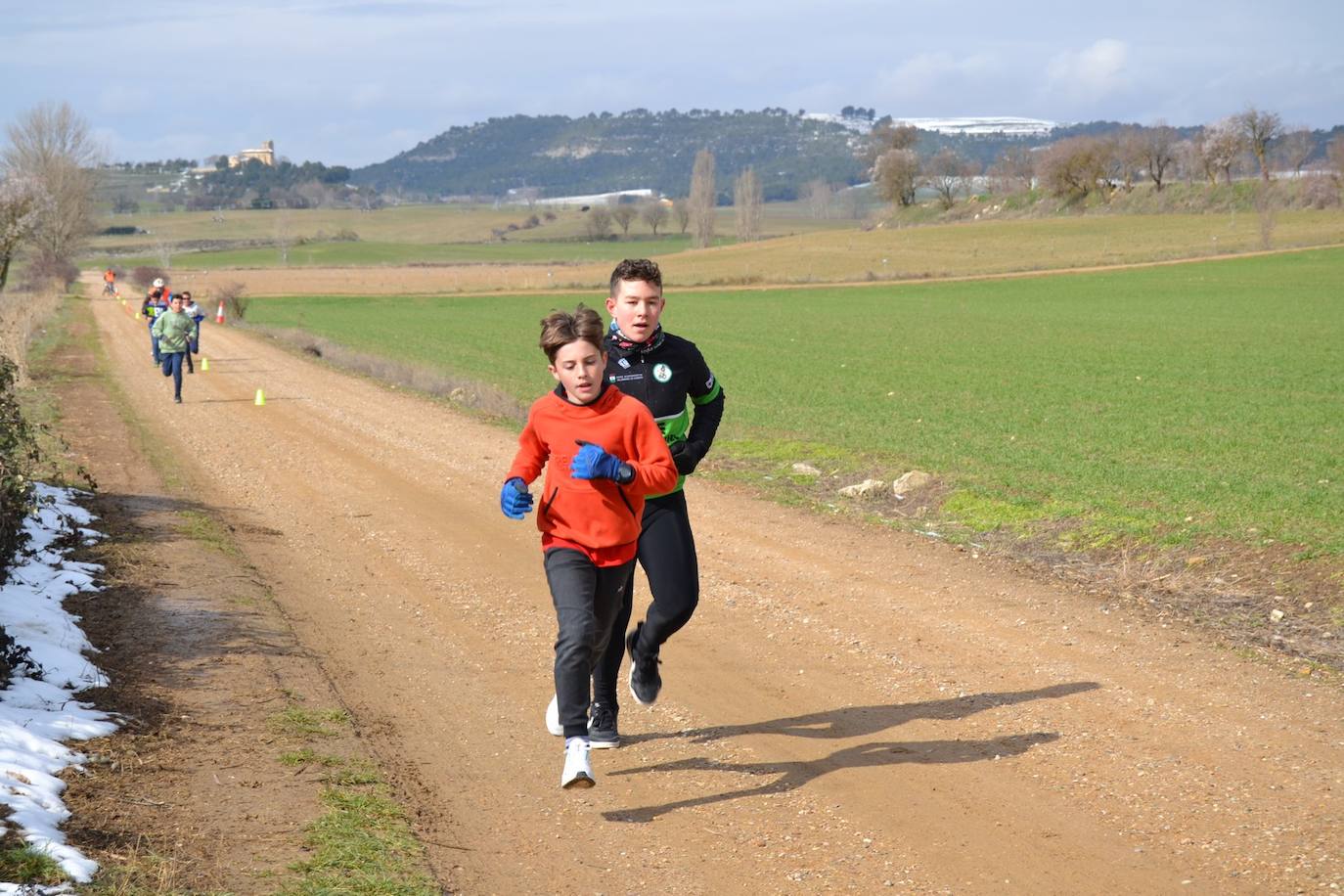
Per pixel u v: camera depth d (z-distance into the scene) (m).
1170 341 37.03
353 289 91.56
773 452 16.73
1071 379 27.27
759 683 6.58
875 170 172.12
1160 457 15.68
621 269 5.29
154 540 9.69
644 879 4.21
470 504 12.10
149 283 89.88
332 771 5.08
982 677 6.60
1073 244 106.06
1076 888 4.09
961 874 4.22
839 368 30.81
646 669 5.50
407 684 6.53
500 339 44.28
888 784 5.09
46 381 23.78
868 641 7.36
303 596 8.44
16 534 8.04
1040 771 5.18
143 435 16.62
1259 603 8.31
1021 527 11.20
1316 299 54.50
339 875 4.05
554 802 4.94
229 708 5.83
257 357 31.92
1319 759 5.22
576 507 4.80
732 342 39.78
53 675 5.84
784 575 9.19
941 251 108.69
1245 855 4.27
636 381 5.33
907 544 10.45
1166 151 139.62
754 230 171.38
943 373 29.17
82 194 98.25
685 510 5.44
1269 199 116.19
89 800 4.48
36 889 3.61
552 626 7.74
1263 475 13.82
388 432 17.56
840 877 4.22
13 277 97.44
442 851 4.40
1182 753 5.34
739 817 4.78
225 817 4.49
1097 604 8.27
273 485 13.03
